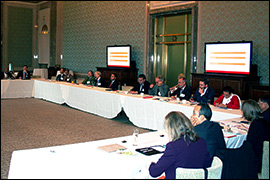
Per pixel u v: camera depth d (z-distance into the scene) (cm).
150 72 1078
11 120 654
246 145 228
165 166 213
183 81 605
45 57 1683
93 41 1347
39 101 955
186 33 971
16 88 1005
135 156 246
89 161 233
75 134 543
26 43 1730
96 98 724
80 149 262
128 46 1077
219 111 461
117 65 1139
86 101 764
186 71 985
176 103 530
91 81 888
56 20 1585
